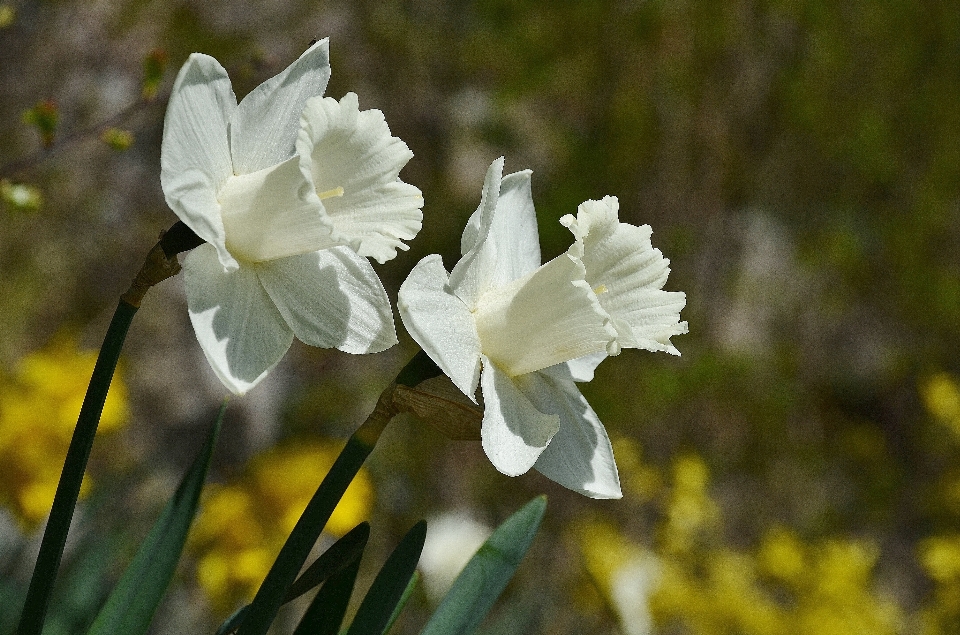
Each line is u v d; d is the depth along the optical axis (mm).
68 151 2016
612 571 1489
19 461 1015
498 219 658
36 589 600
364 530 613
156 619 1225
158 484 1657
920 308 2803
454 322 624
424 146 2389
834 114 2646
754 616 1459
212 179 603
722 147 2541
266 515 1098
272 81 616
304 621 645
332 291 616
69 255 2053
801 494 2545
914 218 2785
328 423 2131
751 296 2604
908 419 2730
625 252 644
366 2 2344
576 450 644
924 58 2688
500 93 2453
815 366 2684
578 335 625
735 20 2518
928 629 1737
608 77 2498
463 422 608
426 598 1605
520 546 666
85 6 2012
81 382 1064
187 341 2004
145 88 1007
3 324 1965
